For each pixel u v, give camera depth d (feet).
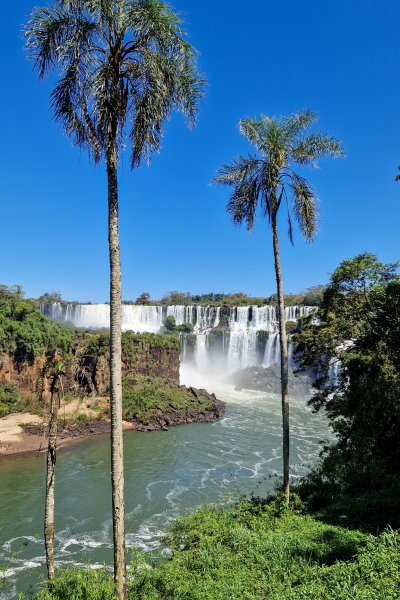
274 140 57.06
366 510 54.39
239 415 187.42
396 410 66.49
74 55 34.47
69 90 35.68
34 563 70.95
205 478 111.45
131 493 101.24
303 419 180.24
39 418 159.33
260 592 36.96
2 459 125.18
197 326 303.48
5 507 92.32
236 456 130.21
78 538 79.87
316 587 33.58
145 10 33.81
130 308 298.76
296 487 70.38
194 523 58.29
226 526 56.13
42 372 54.39
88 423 158.40
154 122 36.86
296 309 273.13
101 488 103.81
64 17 34.53
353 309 81.20
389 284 71.67
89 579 44.86
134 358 209.26
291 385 238.48
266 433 157.58
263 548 46.24
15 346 183.93
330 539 45.65
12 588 63.82
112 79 35.19
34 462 122.93
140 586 44.01
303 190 59.62
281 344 60.90
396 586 31.12
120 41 35.83
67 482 107.45
